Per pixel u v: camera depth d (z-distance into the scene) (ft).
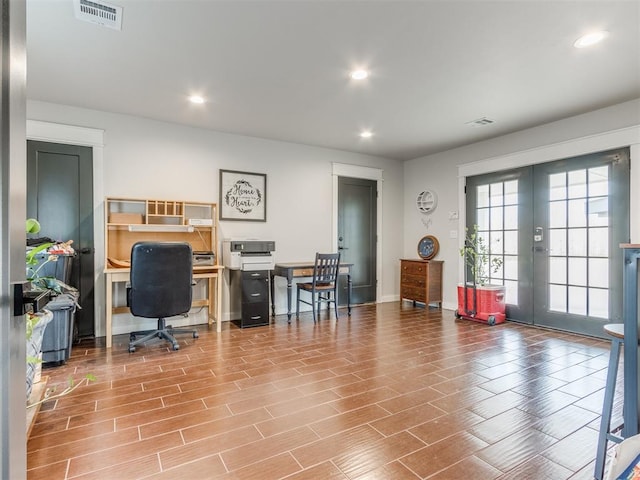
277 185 15.29
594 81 9.47
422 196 17.94
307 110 11.62
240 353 10.05
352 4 6.39
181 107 11.43
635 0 6.21
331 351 10.24
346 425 6.14
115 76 9.23
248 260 12.98
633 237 10.68
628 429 4.35
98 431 5.91
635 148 10.61
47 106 11.04
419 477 4.78
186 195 13.29
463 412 6.60
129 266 11.18
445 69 8.85
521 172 13.75
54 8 6.43
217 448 5.44
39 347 6.70
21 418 2.74
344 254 17.21
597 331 11.60
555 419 6.35
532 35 7.37
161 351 10.23
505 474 4.86
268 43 7.69
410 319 14.43
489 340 11.35
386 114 12.00
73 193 11.41
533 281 13.38
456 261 16.29
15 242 2.56
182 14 6.66
